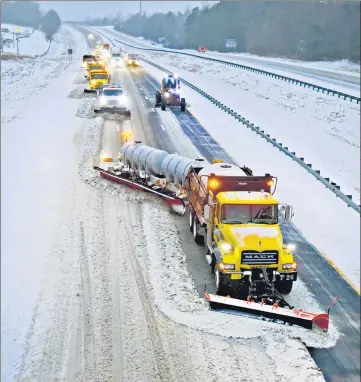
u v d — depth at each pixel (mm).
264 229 12461
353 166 28125
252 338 10859
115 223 16703
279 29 101125
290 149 29797
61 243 15148
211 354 10312
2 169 22844
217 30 123750
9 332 10914
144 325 11211
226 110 38719
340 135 35500
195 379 9586
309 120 39438
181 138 29531
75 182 20984
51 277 13180
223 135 30766
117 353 10297
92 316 11516
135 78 59469
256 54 104500
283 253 12172
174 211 17859
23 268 13602
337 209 19266
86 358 10141
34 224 16500
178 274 13391
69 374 9695
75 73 63688
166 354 10281
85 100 40938
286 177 22734
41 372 9742
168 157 19062
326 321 11031
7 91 49750
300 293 12883
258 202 12938
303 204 19547
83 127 31453
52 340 10680
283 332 11039
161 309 11781
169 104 38281
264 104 44969
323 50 88812
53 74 63594
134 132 30594
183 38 149500
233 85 56062
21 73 64562
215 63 76750
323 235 16812
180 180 17891
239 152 26828
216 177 13836
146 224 16625
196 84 57375
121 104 35344
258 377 9664
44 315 11531
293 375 9695
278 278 12094
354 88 51906
